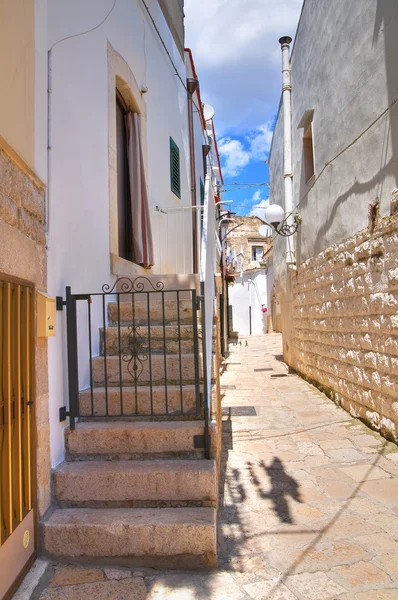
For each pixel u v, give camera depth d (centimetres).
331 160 599
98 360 361
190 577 236
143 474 272
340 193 572
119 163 539
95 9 421
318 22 648
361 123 493
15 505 225
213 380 359
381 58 434
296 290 893
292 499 334
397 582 229
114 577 236
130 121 551
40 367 264
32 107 262
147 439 298
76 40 369
